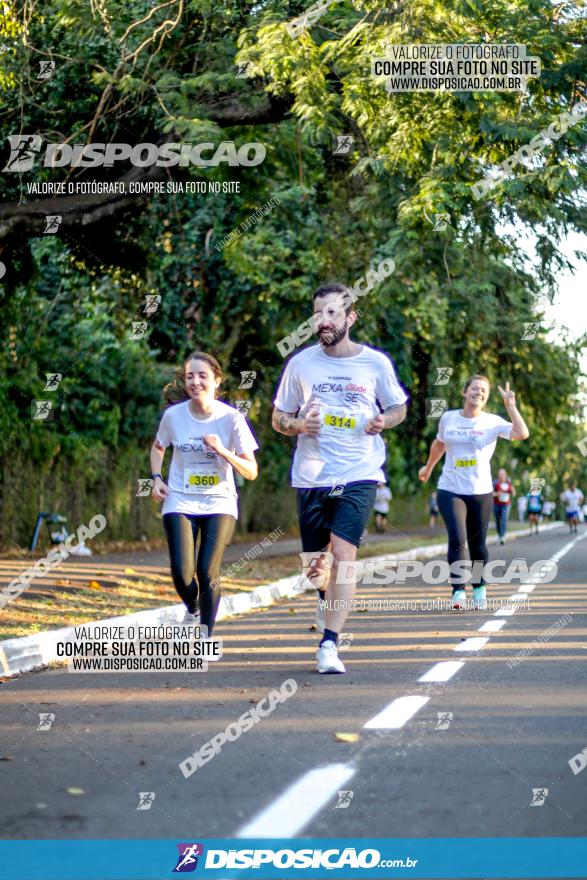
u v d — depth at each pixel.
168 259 23.67
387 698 8.60
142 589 17.17
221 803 5.71
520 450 41.97
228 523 11.03
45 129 18.17
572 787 6.02
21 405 25.05
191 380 10.84
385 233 22.42
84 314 25.83
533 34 15.98
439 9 15.53
